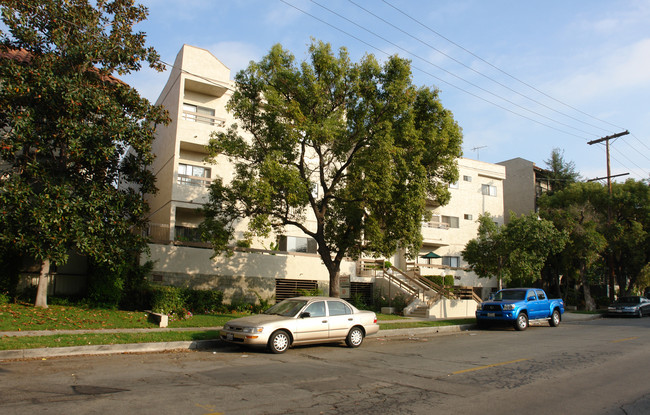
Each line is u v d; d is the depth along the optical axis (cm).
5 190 1230
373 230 1736
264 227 1734
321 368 967
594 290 4578
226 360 1049
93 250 1369
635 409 679
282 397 706
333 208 1950
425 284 2630
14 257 1591
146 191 1628
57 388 727
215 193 1758
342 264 2567
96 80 1489
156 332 1320
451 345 1398
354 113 1739
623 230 3325
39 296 1536
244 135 2538
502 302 1944
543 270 3938
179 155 2416
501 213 3981
